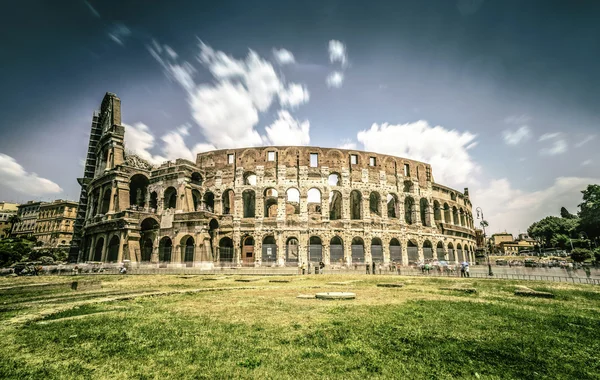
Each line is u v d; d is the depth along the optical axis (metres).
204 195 68.88
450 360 9.40
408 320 14.30
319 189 67.12
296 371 8.52
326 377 8.16
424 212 78.50
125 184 68.62
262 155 68.38
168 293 23.33
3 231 166.12
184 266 57.09
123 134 76.06
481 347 10.59
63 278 40.94
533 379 8.19
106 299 20.16
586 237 106.81
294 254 73.12
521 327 13.30
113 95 82.81
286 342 10.98
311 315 15.36
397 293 23.94
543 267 61.47
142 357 9.63
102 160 77.75
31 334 12.11
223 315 15.41
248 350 10.17
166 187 67.31
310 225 64.75
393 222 69.56
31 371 8.58
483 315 15.59
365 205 68.25
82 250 78.56
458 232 84.94
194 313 15.92
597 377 8.35
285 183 66.69
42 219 152.12
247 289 26.67
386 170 72.81
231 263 60.44
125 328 12.96
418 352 10.02
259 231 63.91
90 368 8.82
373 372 8.49
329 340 11.19
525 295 23.00
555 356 9.89
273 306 17.86
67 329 12.81
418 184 77.19
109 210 66.94
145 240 65.50
